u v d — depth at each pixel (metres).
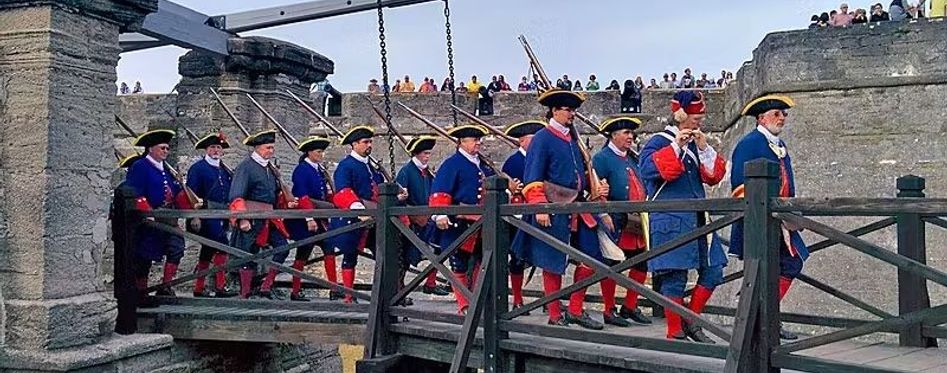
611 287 6.39
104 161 6.83
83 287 6.64
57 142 6.41
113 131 6.95
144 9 7.04
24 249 6.36
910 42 12.05
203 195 8.49
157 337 7.02
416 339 6.29
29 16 6.39
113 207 7.40
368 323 6.33
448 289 8.59
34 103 6.36
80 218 6.61
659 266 5.48
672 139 5.70
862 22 13.27
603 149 6.47
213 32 10.35
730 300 13.47
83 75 6.62
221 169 8.68
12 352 6.27
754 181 4.50
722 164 5.89
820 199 4.28
